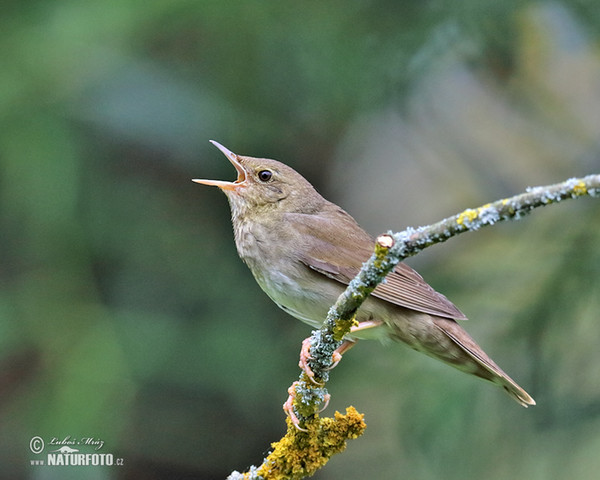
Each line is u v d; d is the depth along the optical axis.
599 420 10.49
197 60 12.43
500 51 12.38
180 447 12.48
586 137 13.65
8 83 11.42
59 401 11.09
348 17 12.15
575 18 12.26
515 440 10.67
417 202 14.77
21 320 11.48
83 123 11.69
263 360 11.74
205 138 11.98
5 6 11.83
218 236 12.66
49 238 11.52
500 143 14.06
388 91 12.01
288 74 12.27
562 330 10.84
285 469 6.37
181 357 11.63
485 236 12.66
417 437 10.87
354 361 11.59
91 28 11.55
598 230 11.14
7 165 11.16
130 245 12.02
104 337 11.45
